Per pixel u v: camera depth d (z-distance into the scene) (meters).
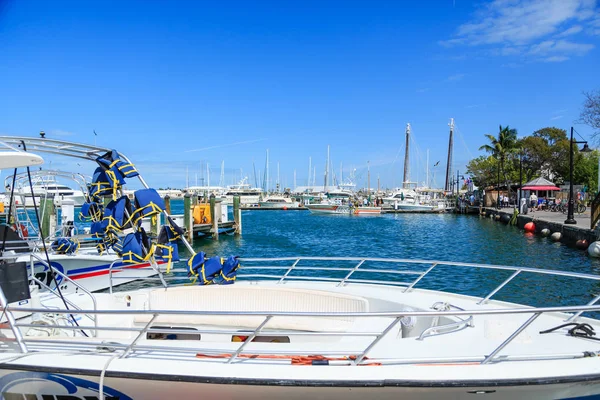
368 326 4.99
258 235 34.28
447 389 3.39
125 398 3.79
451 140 79.94
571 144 26.14
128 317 5.80
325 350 4.06
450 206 67.31
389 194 81.75
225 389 3.58
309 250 25.67
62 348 4.21
